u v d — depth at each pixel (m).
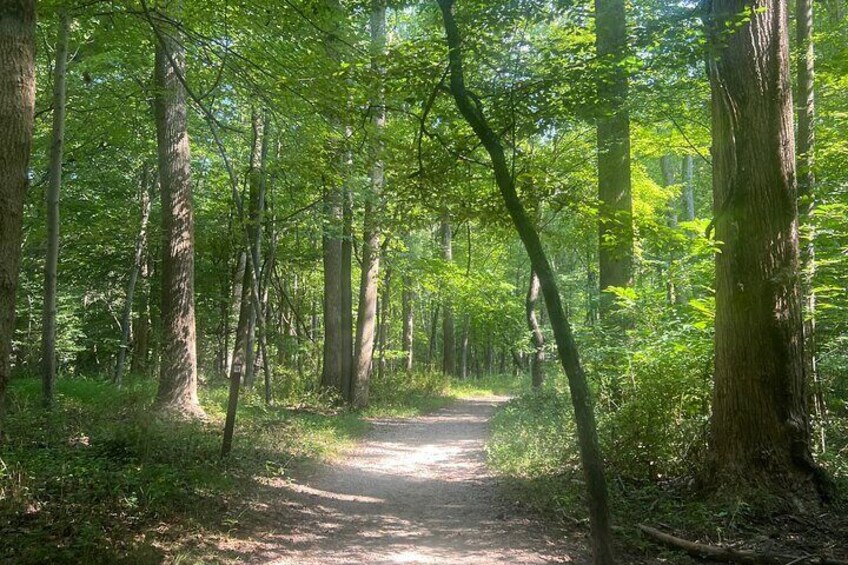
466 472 10.16
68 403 11.43
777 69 6.70
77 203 17.86
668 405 7.93
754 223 6.65
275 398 17.56
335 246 18.91
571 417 10.01
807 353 7.89
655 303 8.87
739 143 6.72
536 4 5.88
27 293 19.98
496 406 21.80
